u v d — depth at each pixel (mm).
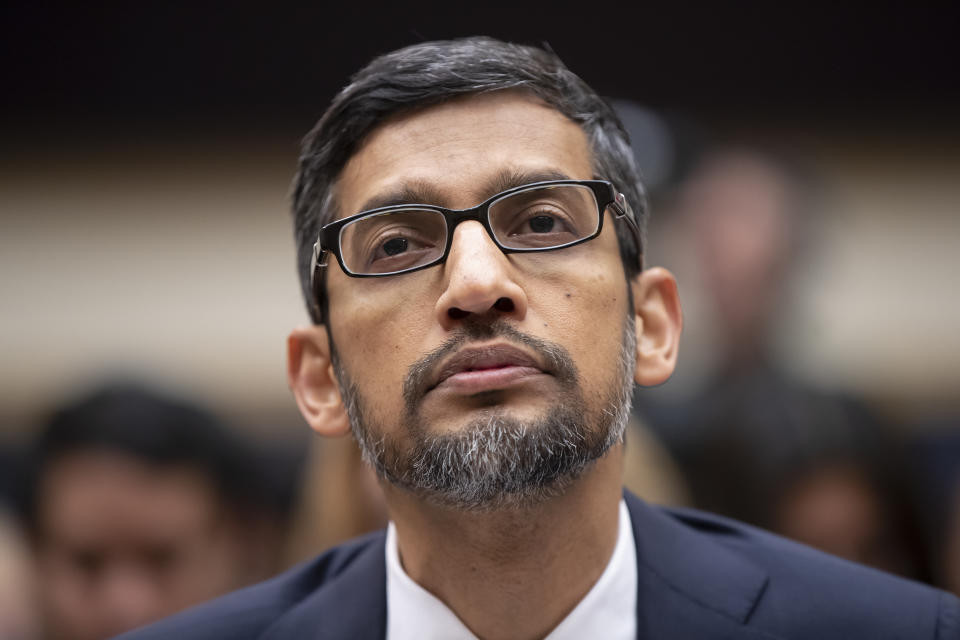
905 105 7102
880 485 3969
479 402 2328
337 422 2787
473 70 2551
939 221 7152
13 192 7730
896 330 7098
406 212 2486
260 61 7418
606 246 2543
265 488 4473
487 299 2314
